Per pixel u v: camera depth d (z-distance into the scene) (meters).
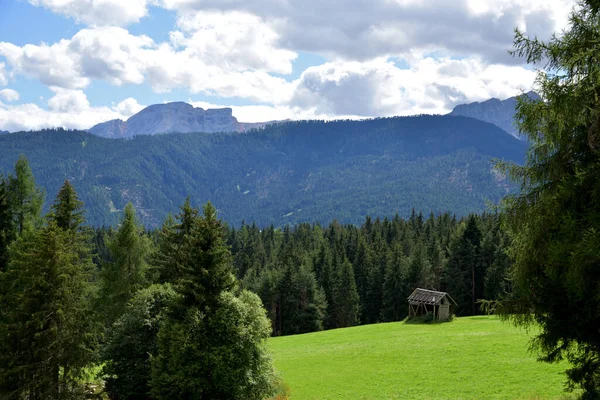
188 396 28.17
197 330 28.45
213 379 27.94
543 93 14.78
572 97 14.09
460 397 27.48
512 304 17.42
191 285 29.48
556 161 15.87
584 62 14.29
